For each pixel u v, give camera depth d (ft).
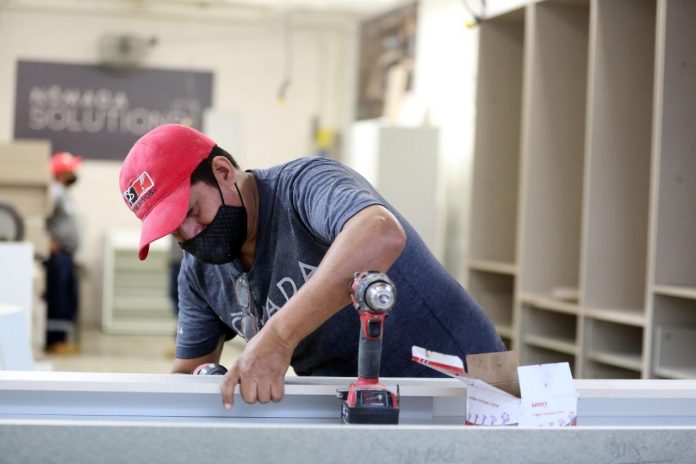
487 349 6.88
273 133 36.52
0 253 18.70
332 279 4.84
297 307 4.85
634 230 15.49
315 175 5.81
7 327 10.20
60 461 4.23
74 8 34.91
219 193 5.84
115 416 4.95
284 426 4.33
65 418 4.84
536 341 16.87
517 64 19.38
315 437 4.34
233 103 36.22
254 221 6.15
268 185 6.16
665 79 13.46
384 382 5.29
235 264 6.38
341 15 36.32
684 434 4.67
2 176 24.75
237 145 30.99
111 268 34.01
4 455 4.19
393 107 28.14
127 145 35.58
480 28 19.20
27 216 25.04
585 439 4.57
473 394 4.88
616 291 15.47
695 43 13.53
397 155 23.68
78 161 30.83
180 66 35.76
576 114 17.30
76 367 25.63
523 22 19.20
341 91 36.73
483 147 19.30
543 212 17.24
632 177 15.47
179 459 4.28
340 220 5.17
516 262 19.06
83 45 35.14
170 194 5.57
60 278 29.22
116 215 35.65
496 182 19.36
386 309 4.60
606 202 15.40
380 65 29.50
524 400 4.82
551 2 17.04
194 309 6.95
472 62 22.91
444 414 5.30
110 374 5.17
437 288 6.58
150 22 35.55
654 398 5.49
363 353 4.74
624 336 15.51
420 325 6.55
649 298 13.64
